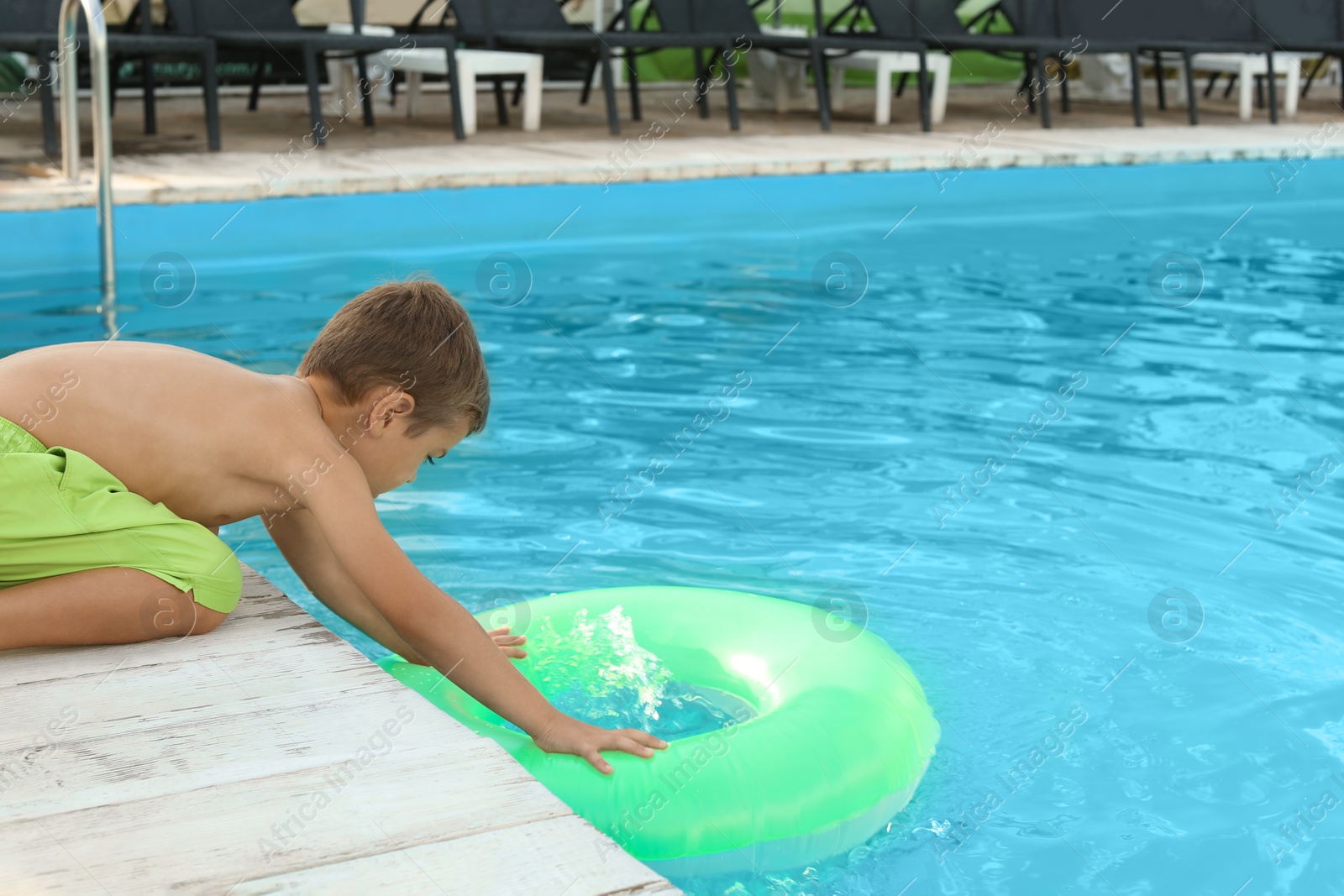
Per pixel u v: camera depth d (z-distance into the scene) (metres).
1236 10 7.87
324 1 7.24
